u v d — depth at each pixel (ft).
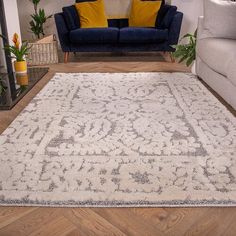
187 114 7.04
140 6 13.37
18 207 4.09
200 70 9.63
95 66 11.76
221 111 7.21
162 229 3.68
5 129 6.39
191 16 13.64
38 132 6.19
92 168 4.89
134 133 6.10
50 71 11.09
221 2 8.81
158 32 12.05
